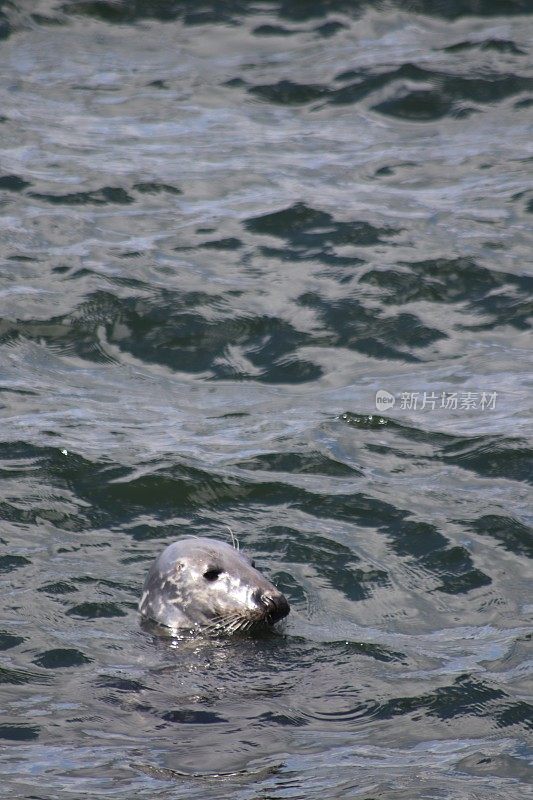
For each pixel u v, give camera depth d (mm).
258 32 45062
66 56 44094
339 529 21562
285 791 13922
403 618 18688
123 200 35688
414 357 28578
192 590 18094
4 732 15352
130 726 15430
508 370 27844
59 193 35938
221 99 41625
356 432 25203
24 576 19828
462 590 19562
